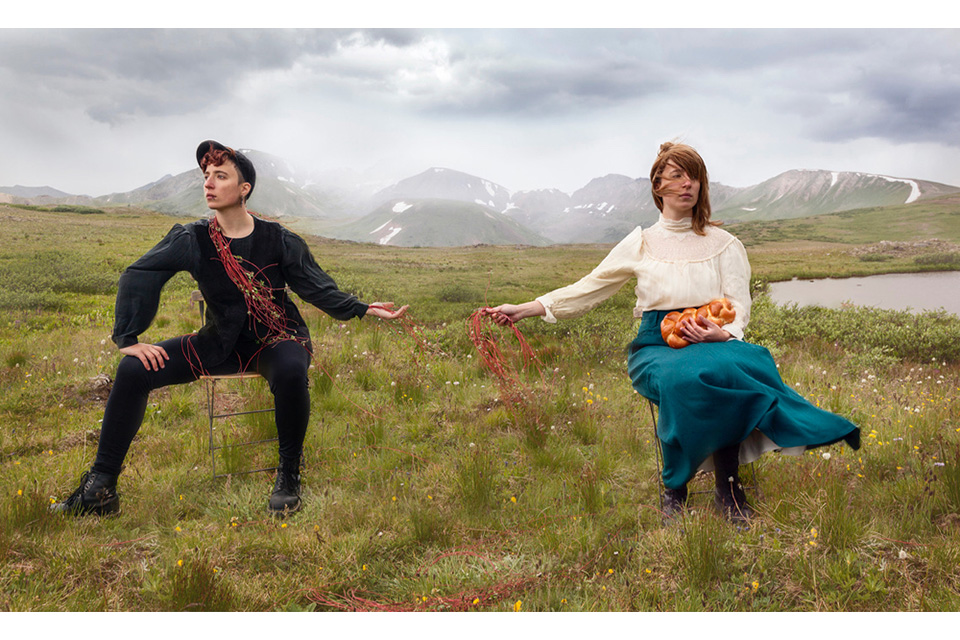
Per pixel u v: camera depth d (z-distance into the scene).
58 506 3.08
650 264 3.24
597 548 2.77
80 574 2.55
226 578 2.51
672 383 2.88
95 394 5.18
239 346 3.50
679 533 2.72
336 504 3.21
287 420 3.31
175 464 3.83
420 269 33.38
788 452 2.82
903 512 2.86
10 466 3.78
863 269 33.28
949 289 23.19
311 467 3.81
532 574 2.58
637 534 2.93
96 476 3.11
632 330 7.86
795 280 28.39
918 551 2.54
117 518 3.12
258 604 2.39
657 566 2.60
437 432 4.51
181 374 3.34
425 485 3.54
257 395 4.80
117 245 33.62
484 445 4.04
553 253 69.25
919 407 4.56
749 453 2.99
